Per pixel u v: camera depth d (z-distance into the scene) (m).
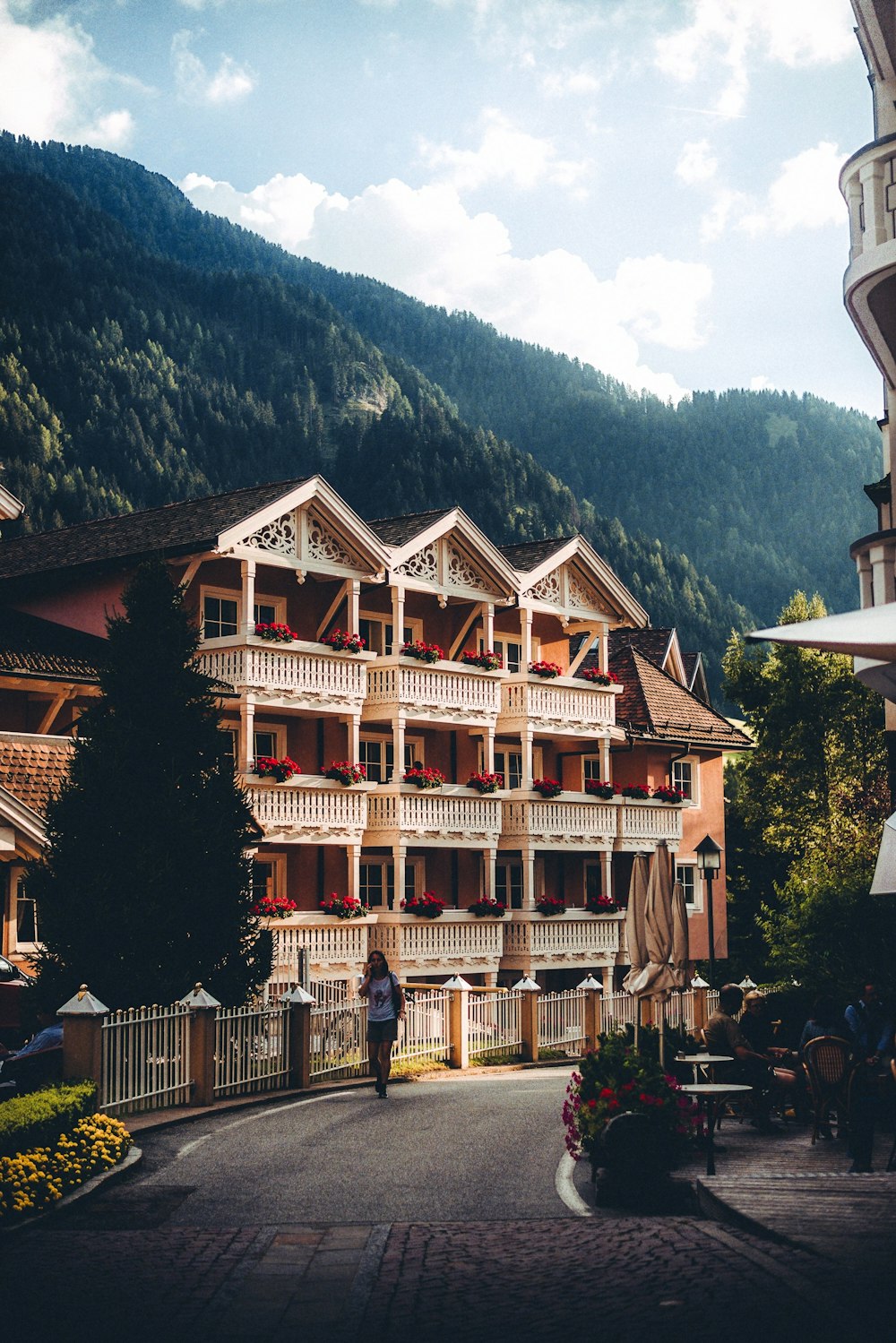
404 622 40.28
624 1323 8.05
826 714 50.53
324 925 35.41
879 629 9.01
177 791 21.20
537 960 41.25
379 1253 10.34
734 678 53.41
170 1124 17.67
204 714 21.97
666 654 53.75
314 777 35.34
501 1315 8.42
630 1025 18.27
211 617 35.38
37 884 21.00
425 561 39.03
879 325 16.53
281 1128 17.58
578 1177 14.18
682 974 17.48
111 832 20.91
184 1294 9.11
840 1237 9.82
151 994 20.14
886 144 15.26
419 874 40.91
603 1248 10.23
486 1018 28.59
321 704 35.81
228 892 21.19
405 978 37.44
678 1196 12.70
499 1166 14.81
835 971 22.84
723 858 50.56
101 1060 16.84
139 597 22.03
